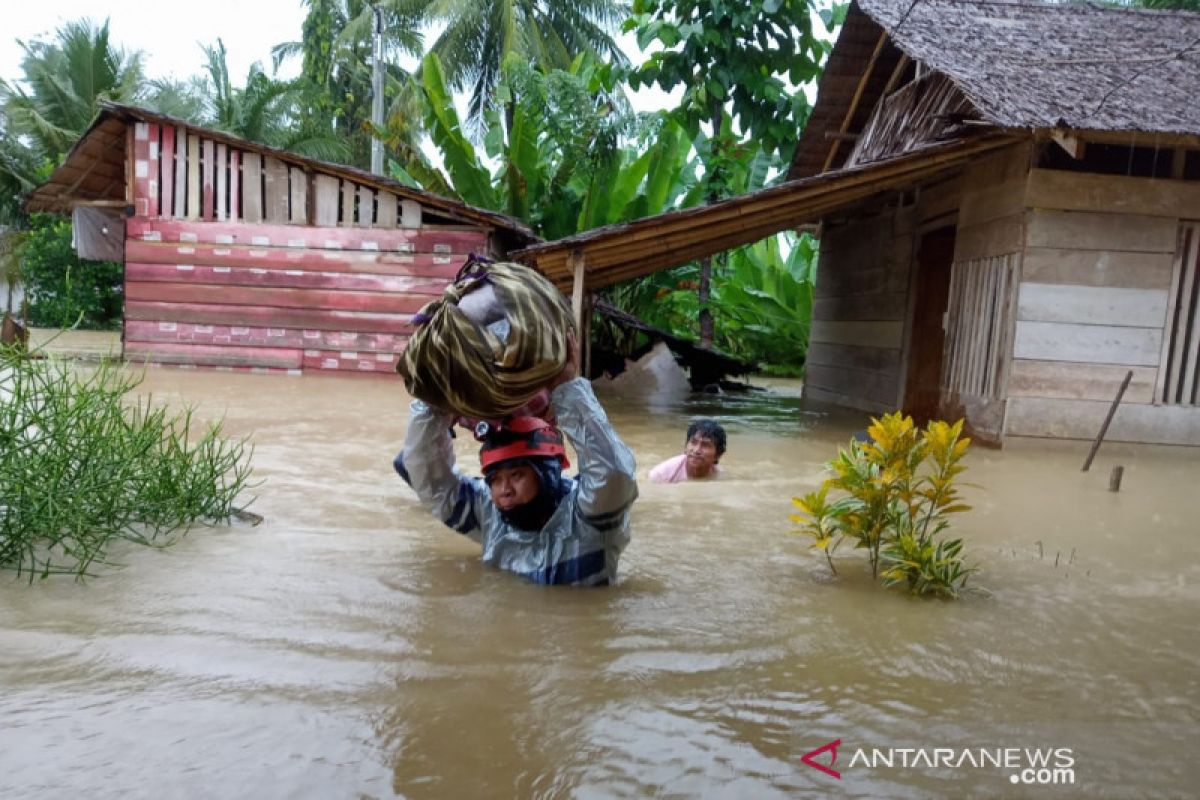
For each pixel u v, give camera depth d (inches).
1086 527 197.6
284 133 1011.3
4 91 1001.5
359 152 1181.7
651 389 562.9
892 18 386.0
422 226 502.6
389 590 131.5
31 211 613.3
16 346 154.1
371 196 504.1
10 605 117.6
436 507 151.6
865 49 454.0
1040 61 348.2
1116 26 404.8
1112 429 334.0
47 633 108.5
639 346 644.7
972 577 152.6
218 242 506.6
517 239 553.0
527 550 142.9
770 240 765.3
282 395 395.5
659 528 179.9
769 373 748.0
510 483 137.0
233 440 264.4
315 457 240.8
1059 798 81.7
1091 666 113.5
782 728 93.0
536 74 657.6
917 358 434.6
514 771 82.0
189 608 119.5
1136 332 332.5
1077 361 332.5
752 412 449.4
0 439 145.5
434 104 629.0
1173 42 386.0
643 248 375.6
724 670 107.3
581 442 131.3
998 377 342.0
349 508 183.6
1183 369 335.9
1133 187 327.6
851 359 509.7
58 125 1032.8
